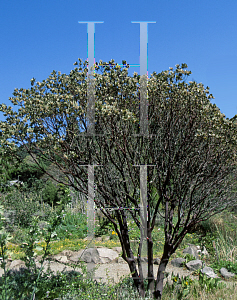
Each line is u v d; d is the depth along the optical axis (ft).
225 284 12.93
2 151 9.82
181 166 10.80
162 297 10.99
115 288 10.78
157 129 10.81
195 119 10.62
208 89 10.72
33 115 10.11
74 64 10.86
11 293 8.99
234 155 10.52
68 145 9.98
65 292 10.42
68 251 18.79
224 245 19.13
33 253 10.39
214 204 11.18
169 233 11.15
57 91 10.52
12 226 21.85
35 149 10.50
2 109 10.03
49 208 27.84
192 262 16.81
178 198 10.85
